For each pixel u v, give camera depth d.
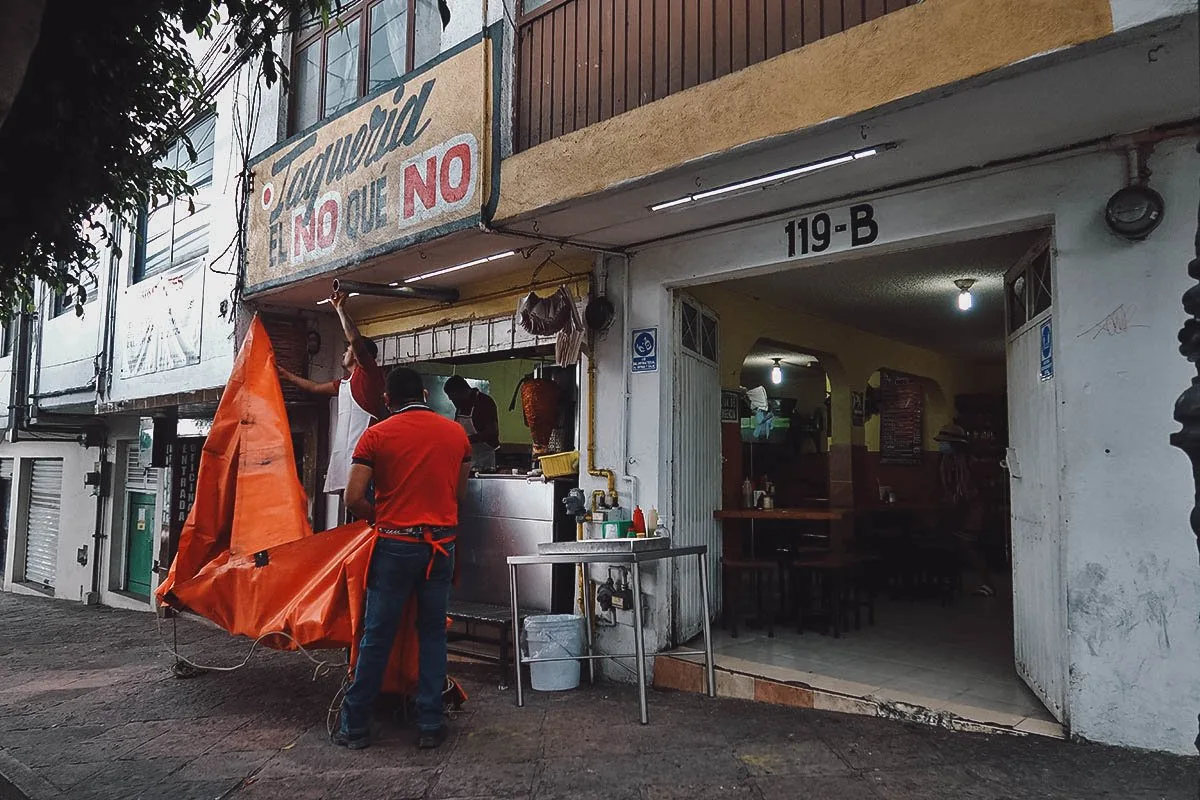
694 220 5.18
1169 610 3.57
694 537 6.10
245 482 5.21
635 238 5.59
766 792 3.51
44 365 13.34
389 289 6.73
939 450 11.20
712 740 4.18
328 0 4.11
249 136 8.11
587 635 5.57
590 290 6.02
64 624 10.26
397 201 5.94
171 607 5.32
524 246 5.76
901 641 5.89
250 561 5.03
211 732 4.59
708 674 5.04
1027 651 4.63
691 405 6.14
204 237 9.28
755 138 3.93
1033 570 4.51
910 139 3.83
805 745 4.04
